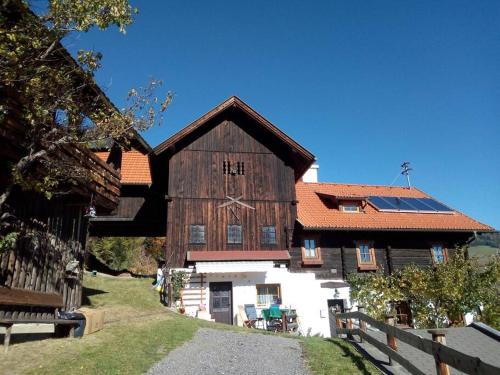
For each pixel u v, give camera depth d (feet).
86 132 29.86
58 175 31.50
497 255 61.31
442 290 57.36
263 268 61.62
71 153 34.35
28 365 24.22
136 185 73.36
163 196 74.95
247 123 74.33
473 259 62.54
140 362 27.84
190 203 67.67
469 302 57.21
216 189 69.41
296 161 74.90
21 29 24.76
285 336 41.55
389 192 92.17
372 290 64.95
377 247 74.49
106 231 78.84
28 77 25.88
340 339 38.45
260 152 73.36
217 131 72.74
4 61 24.58
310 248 71.05
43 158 29.76
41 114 26.76
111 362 26.81
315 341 38.58
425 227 74.64
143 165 77.66
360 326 35.73
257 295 64.23
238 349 34.12
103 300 49.01
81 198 37.40
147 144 44.68
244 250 67.15
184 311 53.21
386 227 72.59
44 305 30.86
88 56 27.91
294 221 71.10
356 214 76.84
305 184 87.35
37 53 27.45
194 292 61.16
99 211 44.91
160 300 55.67
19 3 24.53
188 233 66.03
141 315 44.24
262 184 71.61
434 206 84.58
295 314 60.23
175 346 33.30
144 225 77.15
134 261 97.71
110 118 29.45
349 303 66.85
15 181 26.61
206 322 45.88
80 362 25.95
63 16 25.40
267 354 32.91
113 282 62.69
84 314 33.14
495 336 36.40
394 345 28.32
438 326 57.93
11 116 27.84
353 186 91.35
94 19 25.50
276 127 71.51
